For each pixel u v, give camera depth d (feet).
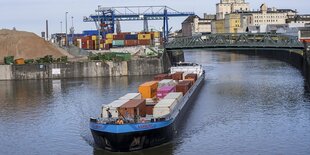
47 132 236.63
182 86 288.51
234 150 193.26
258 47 554.05
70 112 292.40
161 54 580.30
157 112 215.92
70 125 251.60
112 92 379.55
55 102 337.11
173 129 213.66
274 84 403.95
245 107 289.74
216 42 586.04
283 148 194.80
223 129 230.48
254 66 618.03
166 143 205.16
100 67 533.14
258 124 239.50
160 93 276.00
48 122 262.47
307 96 327.47
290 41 552.00
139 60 540.52
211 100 322.55
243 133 221.25
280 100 313.12
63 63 532.32
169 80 328.08
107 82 463.83
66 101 339.57
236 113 270.26
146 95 270.46
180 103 254.68
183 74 384.27
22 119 273.95
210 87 398.21
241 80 444.55
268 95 337.93
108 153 191.83
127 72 538.47
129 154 189.88
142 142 192.24
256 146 198.59
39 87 441.68
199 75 423.64
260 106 292.20
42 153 197.88
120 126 186.50
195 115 267.80
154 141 197.26
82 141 214.28
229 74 511.40
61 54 640.58
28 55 631.97
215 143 204.64
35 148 206.69
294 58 612.70
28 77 530.27
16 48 638.94
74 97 359.46
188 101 290.15
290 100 311.88
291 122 242.37
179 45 588.50
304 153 187.11
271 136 214.48
